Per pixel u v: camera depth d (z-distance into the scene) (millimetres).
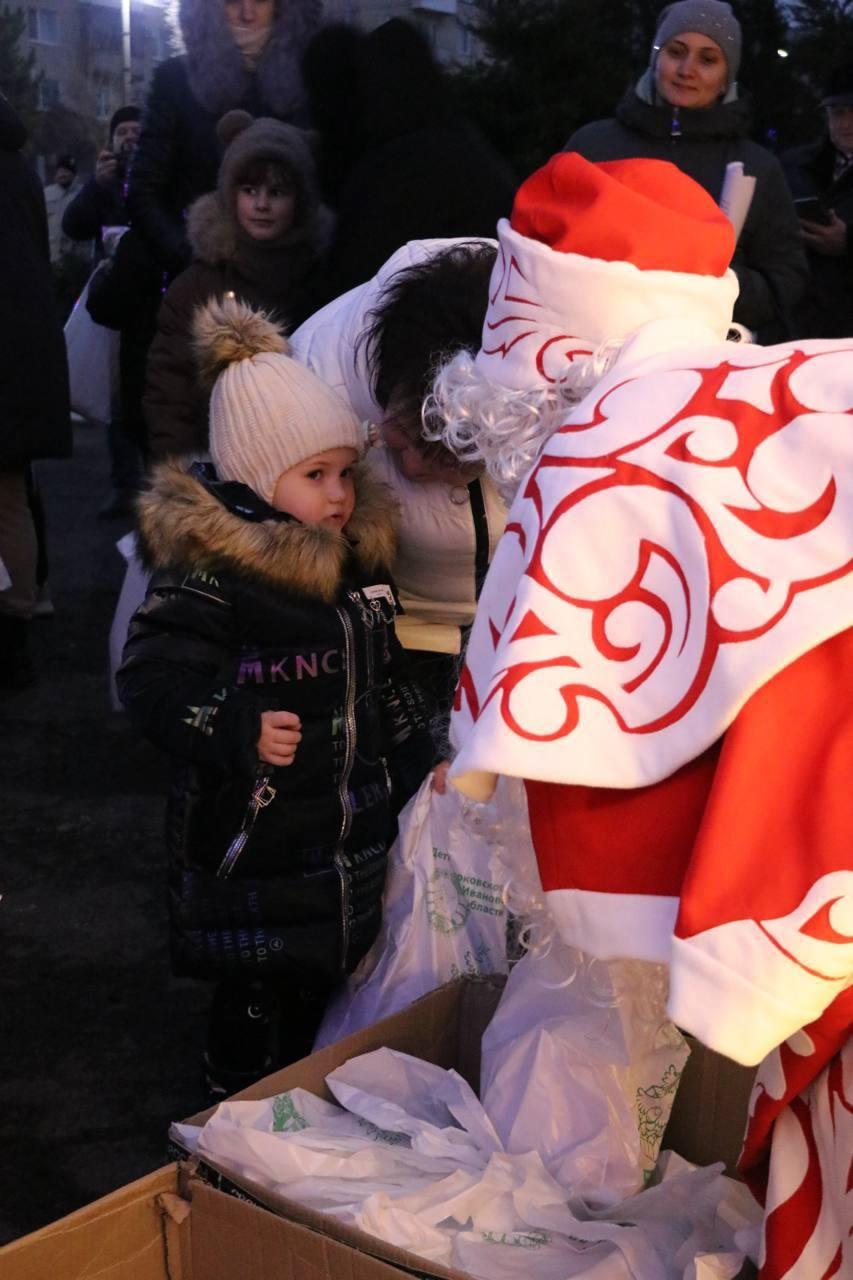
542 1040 1629
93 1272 1398
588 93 5133
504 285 1299
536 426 1249
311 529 1915
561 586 1054
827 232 3725
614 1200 1566
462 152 2664
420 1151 1555
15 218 3908
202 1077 2283
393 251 2625
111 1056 2430
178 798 1976
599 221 1227
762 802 964
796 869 941
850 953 919
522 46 5117
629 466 1063
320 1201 1452
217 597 1921
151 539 1944
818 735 971
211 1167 1431
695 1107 1735
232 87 3711
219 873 1958
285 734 1846
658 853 1027
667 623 1018
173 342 3197
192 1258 1430
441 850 2010
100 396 5246
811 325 3797
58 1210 2035
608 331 1228
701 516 1013
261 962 1951
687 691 994
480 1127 1608
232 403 1950
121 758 3760
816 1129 1111
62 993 2623
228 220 3141
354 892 1974
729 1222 1497
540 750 1017
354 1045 1716
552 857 1075
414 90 2732
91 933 2848
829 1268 1103
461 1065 1857
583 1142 1592
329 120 3016
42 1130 2223
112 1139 2203
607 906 1040
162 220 3893
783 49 4961
